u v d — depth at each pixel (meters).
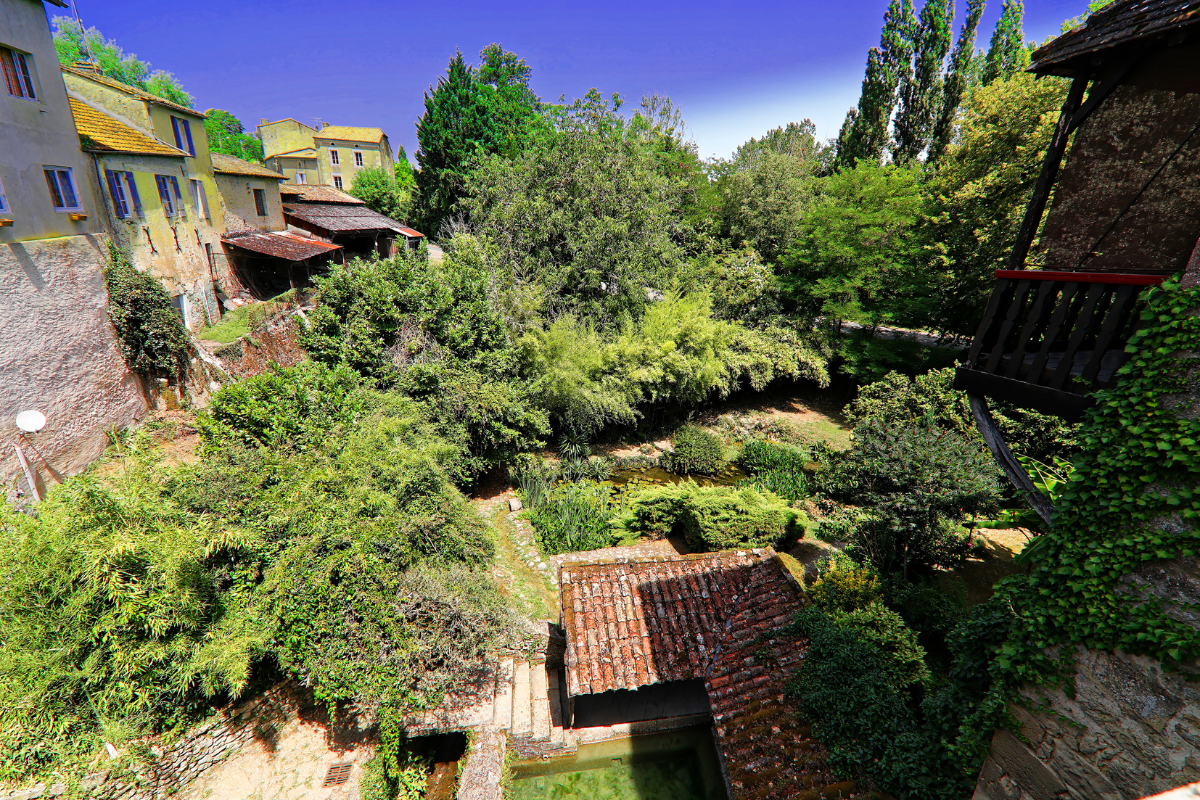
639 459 19.98
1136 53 4.29
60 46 31.91
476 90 34.94
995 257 20.47
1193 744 3.13
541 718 9.02
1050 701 4.00
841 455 13.88
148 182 15.07
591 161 21.73
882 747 6.18
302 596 7.62
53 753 6.36
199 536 7.34
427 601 8.11
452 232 23.73
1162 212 4.34
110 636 6.52
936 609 9.61
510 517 15.40
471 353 16.11
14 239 10.13
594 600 9.66
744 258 25.23
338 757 7.97
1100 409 3.87
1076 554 3.88
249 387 10.41
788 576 9.62
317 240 23.84
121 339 12.44
